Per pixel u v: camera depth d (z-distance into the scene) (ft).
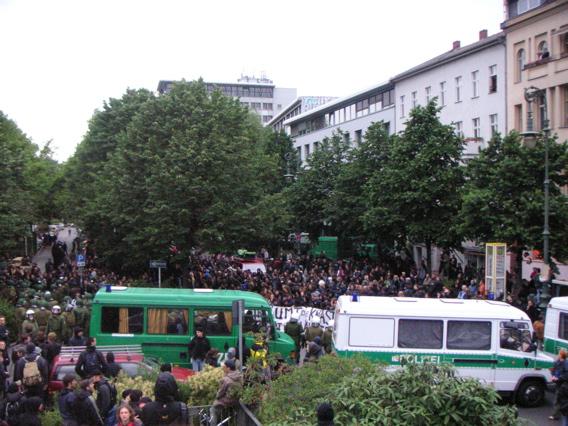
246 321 64.39
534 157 90.53
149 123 119.75
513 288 95.71
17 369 42.88
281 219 122.52
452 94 160.15
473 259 139.95
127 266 127.85
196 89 122.11
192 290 67.41
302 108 319.68
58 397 40.55
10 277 106.01
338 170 172.24
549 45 123.54
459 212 100.27
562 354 46.85
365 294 91.56
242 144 115.34
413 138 117.91
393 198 117.08
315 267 127.24
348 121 227.40
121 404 32.22
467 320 57.82
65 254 170.91
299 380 35.04
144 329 63.52
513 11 140.05
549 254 88.33
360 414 29.27
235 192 113.29
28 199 116.37
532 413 55.06
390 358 57.31
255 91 546.26
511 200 90.12
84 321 72.84
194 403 43.57
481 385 29.22
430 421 28.27
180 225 108.47
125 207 115.34
